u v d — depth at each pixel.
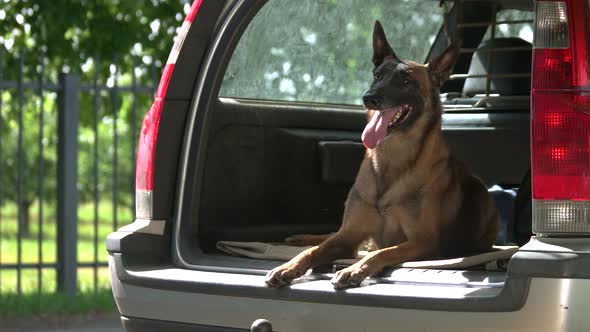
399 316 2.94
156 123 3.83
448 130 4.96
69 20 9.79
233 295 3.30
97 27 10.07
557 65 2.82
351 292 3.03
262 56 4.61
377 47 4.25
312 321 3.13
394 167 4.01
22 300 8.16
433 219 3.97
